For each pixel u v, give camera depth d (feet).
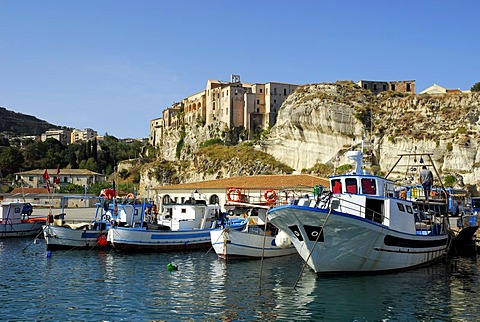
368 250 98.53
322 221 93.50
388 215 102.78
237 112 520.83
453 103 359.05
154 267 115.65
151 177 468.75
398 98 389.19
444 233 128.47
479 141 322.34
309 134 401.90
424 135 342.03
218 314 74.43
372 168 345.31
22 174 490.90
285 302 81.15
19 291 89.97
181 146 595.06
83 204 352.08
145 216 164.86
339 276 100.07
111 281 99.04
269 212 98.78
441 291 89.10
